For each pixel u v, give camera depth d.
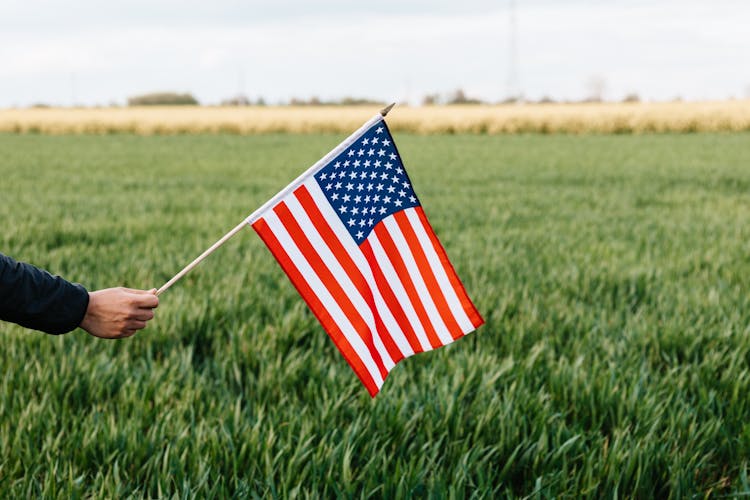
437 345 3.08
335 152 2.99
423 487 3.22
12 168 24.67
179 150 36.84
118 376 4.56
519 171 24.08
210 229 11.30
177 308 5.94
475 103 101.56
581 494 3.15
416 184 19.78
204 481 3.10
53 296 2.20
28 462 3.36
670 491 3.26
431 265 3.08
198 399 4.16
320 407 3.98
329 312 2.95
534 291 7.00
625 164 26.67
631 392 4.11
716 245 9.65
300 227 2.95
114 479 3.21
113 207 14.04
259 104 108.75
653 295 6.88
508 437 3.60
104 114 64.31
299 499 3.03
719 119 49.75
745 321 5.78
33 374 4.44
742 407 4.03
